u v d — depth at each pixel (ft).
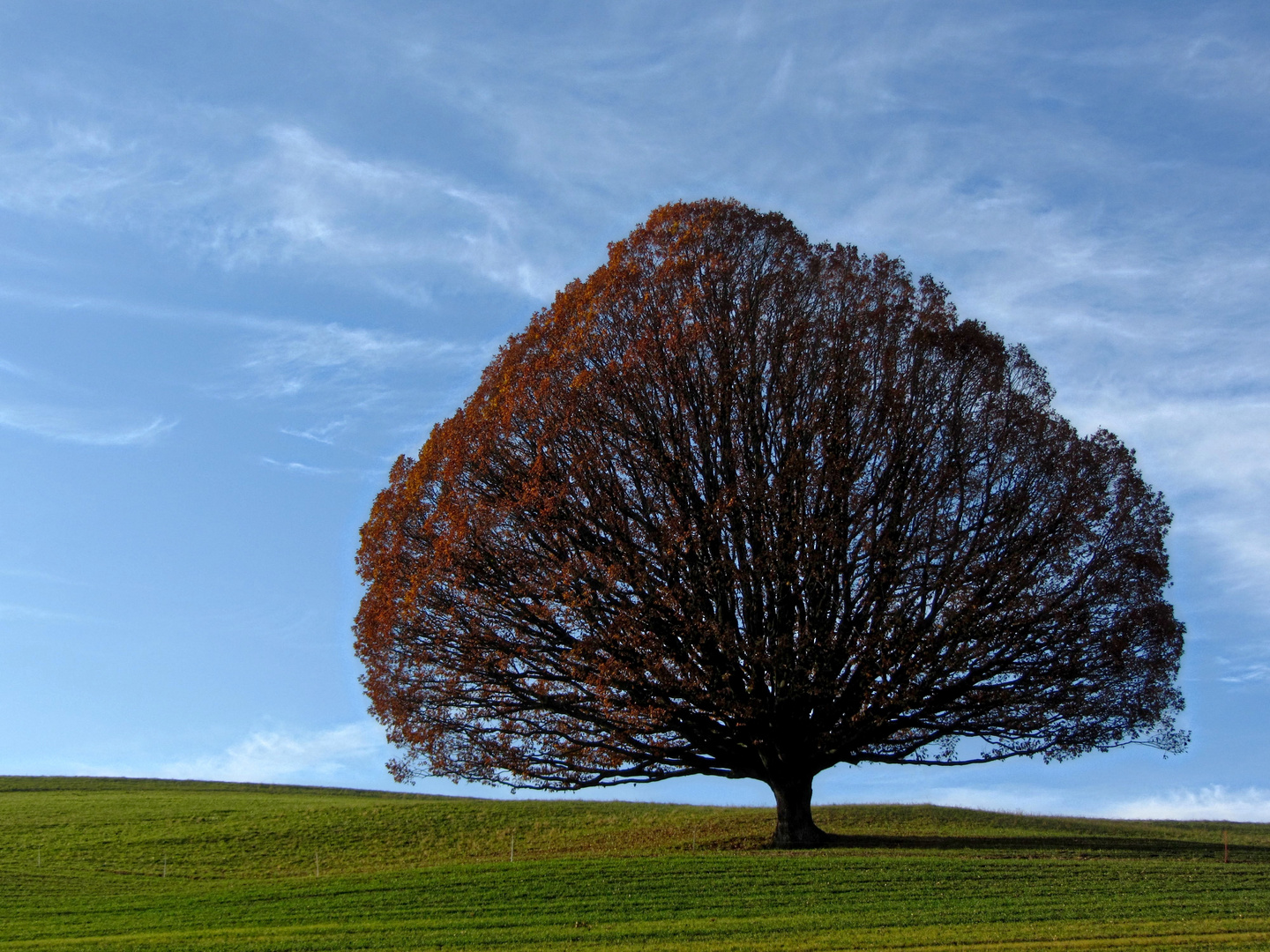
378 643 110.93
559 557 103.09
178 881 117.70
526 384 107.55
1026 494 106.63
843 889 84.53
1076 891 82.89
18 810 170.71
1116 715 105.40
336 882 98.78
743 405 105.81
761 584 102.22
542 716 108.37
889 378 107.86
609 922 77.71
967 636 101.71
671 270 109.81
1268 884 84.99
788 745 108.06
